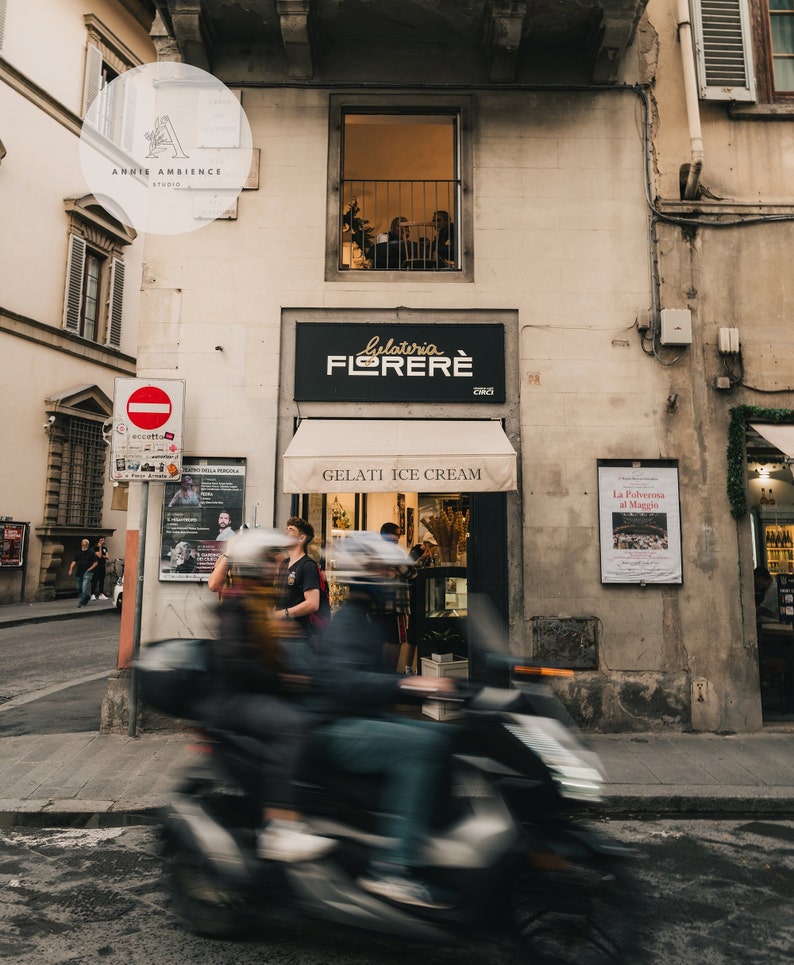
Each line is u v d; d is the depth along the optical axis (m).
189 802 3.36
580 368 7.54
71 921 3.39
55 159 20.17
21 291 19.22
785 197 7.93
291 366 7.46
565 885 2.73
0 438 18.56
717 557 7.34
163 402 6.90
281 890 3.02
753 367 7.62
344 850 2.97
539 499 7.36
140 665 3.52
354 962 3.03
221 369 7.41
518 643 7.16
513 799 2.87
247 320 7.48
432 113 7.92
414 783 2.99
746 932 3.30
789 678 7.64
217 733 3.35
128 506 7.25
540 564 7.27
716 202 7.79
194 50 7.57
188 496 7.24
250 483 7.29
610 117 7.85
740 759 6.11
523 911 2.75
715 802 5.16
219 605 3.58
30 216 19.44
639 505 7.38
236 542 3.62
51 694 8.66
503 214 7.70
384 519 8.37
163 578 7.11
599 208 7.74
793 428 7.49
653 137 7.86
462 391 7.47
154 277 7.50
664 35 8.02
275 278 7.54
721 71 7.95
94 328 22.62
